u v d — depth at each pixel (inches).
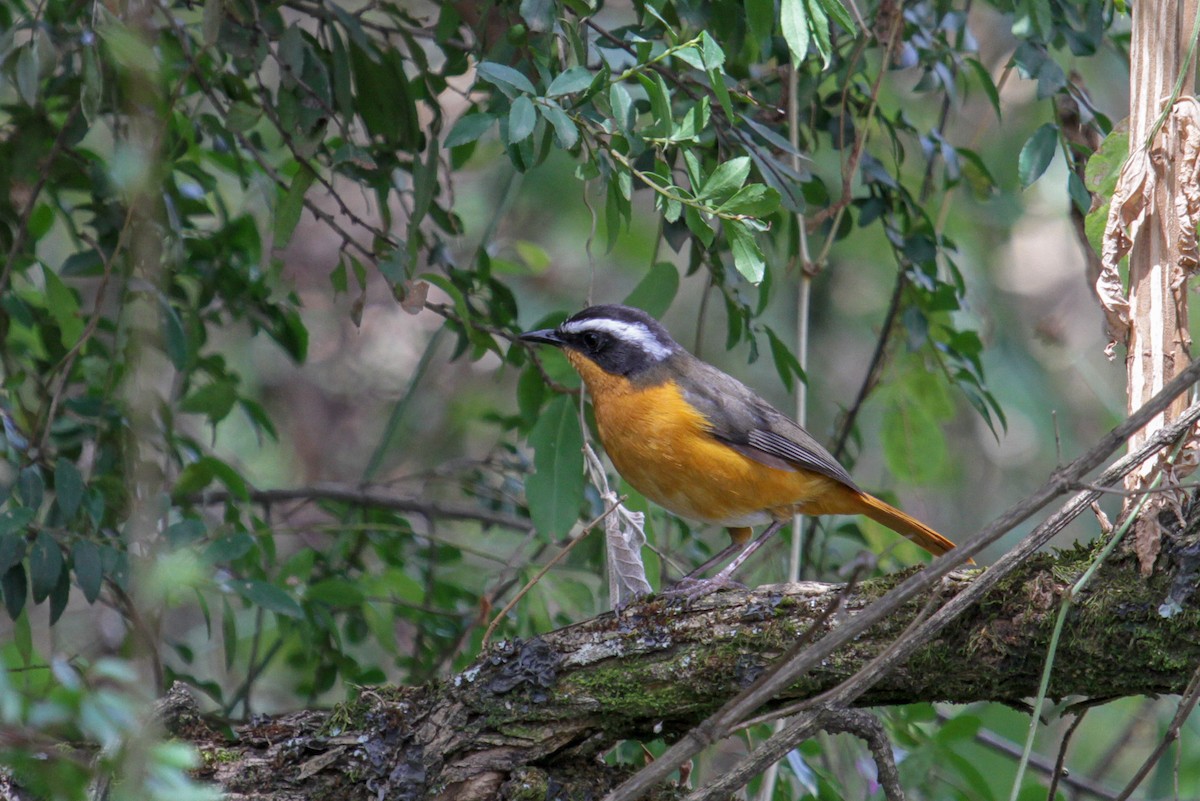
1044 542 252.4
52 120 427.5
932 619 255.1
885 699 289.7
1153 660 258.5
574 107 324.8
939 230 447.5
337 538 464.4
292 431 733.3
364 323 758.5
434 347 473.7
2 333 394.9
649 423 390.0
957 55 431.8
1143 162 285.4
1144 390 283.6
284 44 364.8
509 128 303.6
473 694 295.4
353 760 293.7
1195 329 532.1
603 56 336.5
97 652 394.9
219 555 343.0
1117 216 288.4
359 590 413.4
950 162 426.9
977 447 708.7
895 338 458.0
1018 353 652.1
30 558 332.8
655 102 317.4
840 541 529.7
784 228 511.2
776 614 289.4
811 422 669.9
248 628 564.7
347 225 726.5
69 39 352.8
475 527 623.5
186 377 428.5
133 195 290.5
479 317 428.5
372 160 376.5
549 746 295.4
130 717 199.9
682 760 249.1
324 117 372.5
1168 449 261.1
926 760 399.2
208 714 387.9
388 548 483.2
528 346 426.3
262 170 419.8
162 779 196.2
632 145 325.4
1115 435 247.0
